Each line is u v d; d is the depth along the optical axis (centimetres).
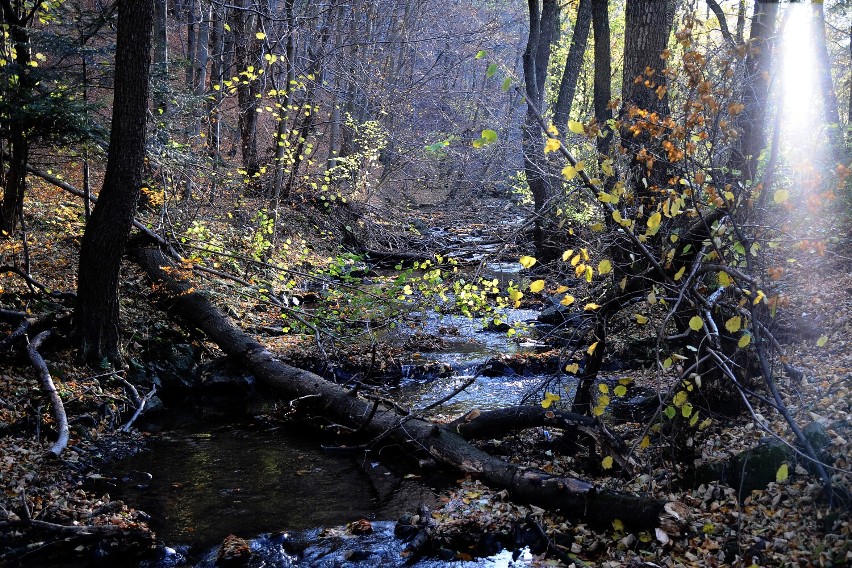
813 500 508
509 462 749
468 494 679
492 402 998
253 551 597
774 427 630
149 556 588
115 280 959
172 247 1213
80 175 1586
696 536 520
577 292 898
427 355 1216
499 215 2023
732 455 602
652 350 1037
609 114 1478
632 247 657
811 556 455
